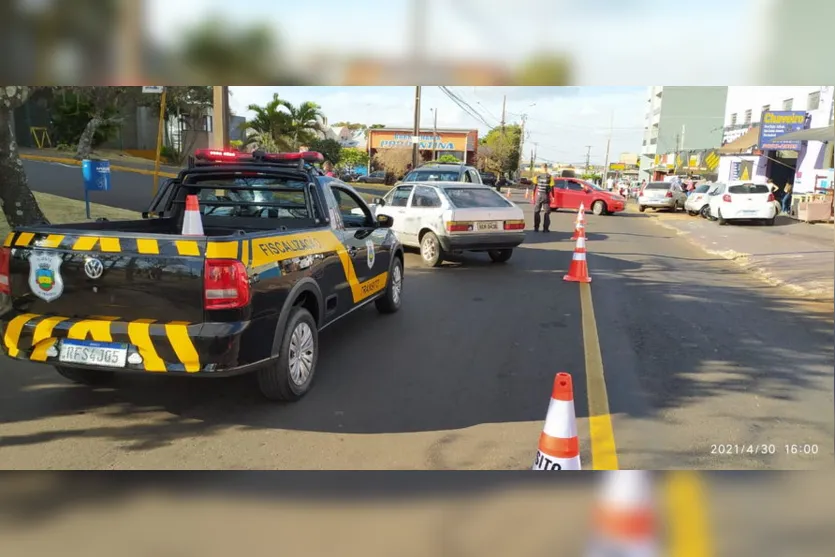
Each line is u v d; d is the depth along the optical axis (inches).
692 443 162.6
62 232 168.9
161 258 160.7
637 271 446.3
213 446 159.2
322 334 263.9
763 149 970.7
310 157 247.3
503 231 443.8
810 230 765.9
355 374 213.6
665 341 258.2
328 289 217.0
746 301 341.4
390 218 274.5
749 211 821.9
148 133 1414.9
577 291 365.1
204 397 191.6
